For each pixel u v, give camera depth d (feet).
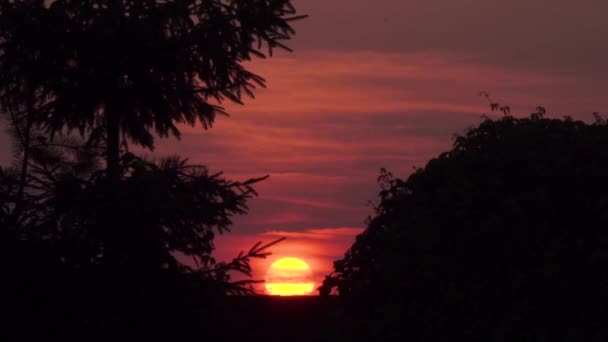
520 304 107.86
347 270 133.49
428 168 125.29
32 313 123.03
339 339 129.70
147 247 127.44
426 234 117.70
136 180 125.49
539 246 109.91
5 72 142.51
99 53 142.92
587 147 114.11
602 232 108.06
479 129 126.52
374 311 125.90
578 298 106.11
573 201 111.14
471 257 114.11
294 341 144.77
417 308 117.60
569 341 104.32
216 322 130.82
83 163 139.64
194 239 130.31
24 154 139.13
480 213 115.03
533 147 117.08
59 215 125.70
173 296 127.75
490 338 108.88
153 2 142.72
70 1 140.36
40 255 123.03
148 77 145.79
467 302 112.27
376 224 131.85
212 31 143.02
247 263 131.85
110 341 123.75
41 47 140.36
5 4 139.23
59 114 145.69
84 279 123.85
